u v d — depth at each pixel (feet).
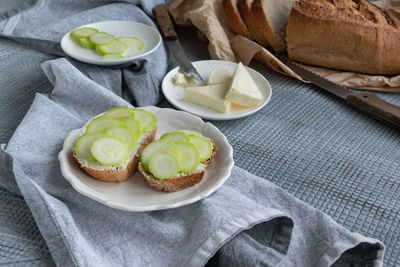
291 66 3.54
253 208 2.48
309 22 3.43
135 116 2.74
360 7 3.50
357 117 3.18
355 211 2.65
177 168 2.52
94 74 3.22
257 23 3.60
